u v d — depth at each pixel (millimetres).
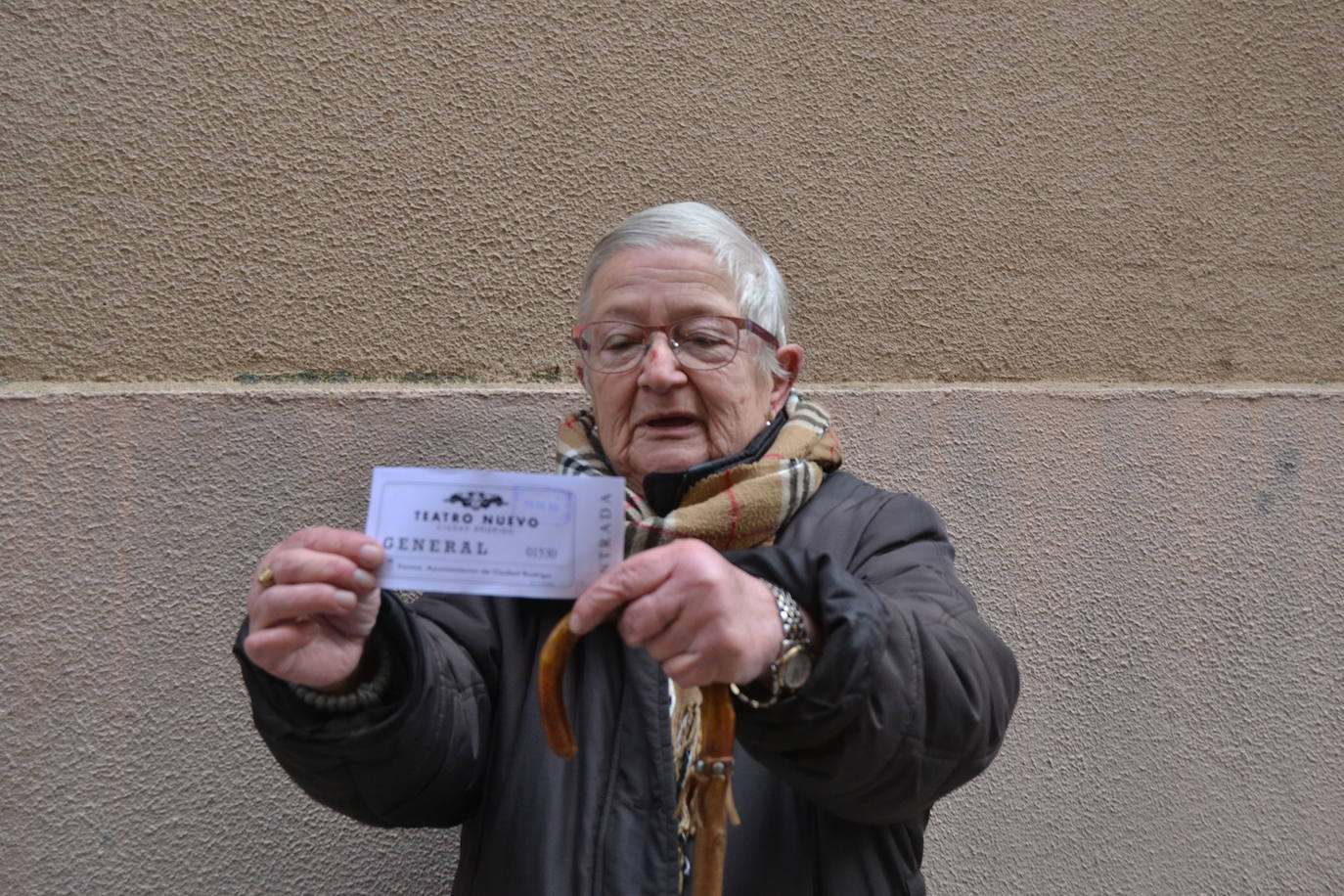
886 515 1432
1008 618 2072
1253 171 2348
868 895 1254
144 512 1705
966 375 2168
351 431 1811
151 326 1801
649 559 985
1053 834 2080
